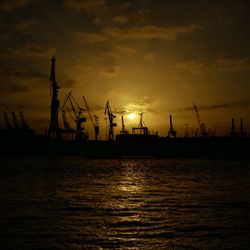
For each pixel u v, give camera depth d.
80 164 157.88
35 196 52.56
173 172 116.31
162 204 45.38
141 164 165.25
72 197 52.00
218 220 34.62
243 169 132.75
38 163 157.62
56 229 30.72
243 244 26.44
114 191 61.31
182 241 27.25
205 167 144.75
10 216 36.22
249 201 48.09
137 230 30.55
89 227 31.61
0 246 25.88
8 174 99.88
